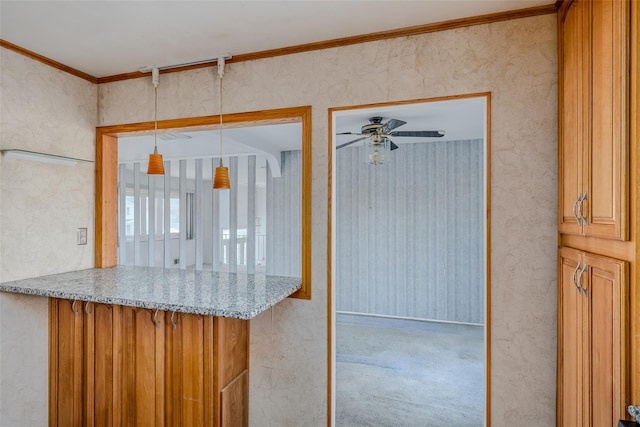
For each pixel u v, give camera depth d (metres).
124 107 2.43
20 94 2.06
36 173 2.15
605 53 1.07
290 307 2.05
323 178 1.99
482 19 1.72
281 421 2.06
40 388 2.14
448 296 4.73
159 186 7.03
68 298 1.82
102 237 2.53
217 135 3.83
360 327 4.55
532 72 1.66
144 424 1.91
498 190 1.71
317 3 1.61
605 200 1.07
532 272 1.67
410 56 1.85
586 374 1.25
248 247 4.98
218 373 1.81
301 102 2.03
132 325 1.94
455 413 2.48
